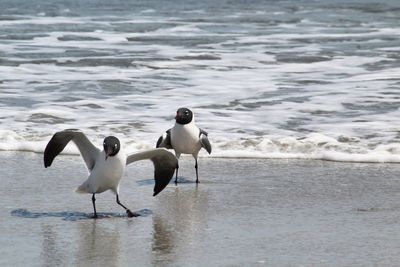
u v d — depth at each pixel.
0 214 11.40
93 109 19.03
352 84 21.92
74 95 20.53
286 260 9.30
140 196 12.67
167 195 12.75
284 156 15.45
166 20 37.47
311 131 17.09
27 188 12.98
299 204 12.12
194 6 44.28
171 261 9.27
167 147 14.03
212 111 18.89
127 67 24.62
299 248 9.79
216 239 10.19
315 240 10.14
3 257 9.37
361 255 9.49
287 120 18.05
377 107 19.14
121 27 34.50
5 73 23.42
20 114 18.41
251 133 16.95
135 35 32.19
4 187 13.02
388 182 13.53
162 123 17.70
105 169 10.97
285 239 10.19
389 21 37.56
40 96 20.36
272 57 26.66
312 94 20.67
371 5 43.59
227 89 21.38
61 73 23.58
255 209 11.81
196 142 13.70
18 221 11.04
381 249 9.74
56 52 27.34
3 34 31.61
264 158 15.44
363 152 15.48
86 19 37.31
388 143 16.03
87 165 11.24
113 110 18.95
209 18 38.56
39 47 28.48
